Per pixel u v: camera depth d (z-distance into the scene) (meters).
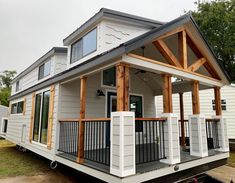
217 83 6.51
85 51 7.18
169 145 4.23
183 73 5.16
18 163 7.00
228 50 10.84
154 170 3.75
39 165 6.69
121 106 3.64
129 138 3.49
